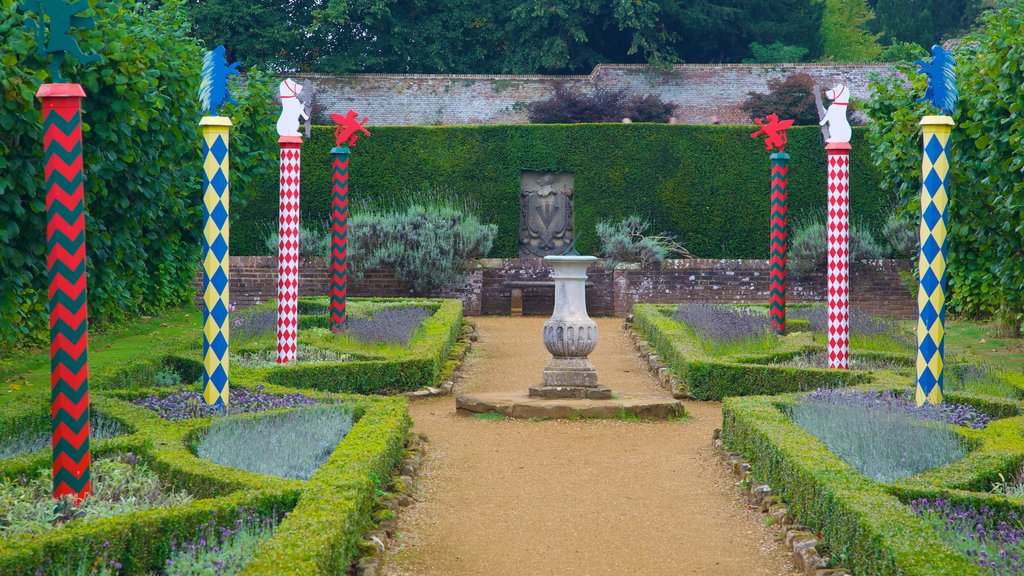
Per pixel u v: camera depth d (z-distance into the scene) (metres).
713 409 11.07
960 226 12.80
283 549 4.69
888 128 14.70
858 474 6.17
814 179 24.00
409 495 7.23
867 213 23.61
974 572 4.43
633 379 13.42
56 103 5.75
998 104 11.48
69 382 5.78
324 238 23.31
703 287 22.78
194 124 13.15
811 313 17.42
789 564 5.91
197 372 11.31
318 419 8.10
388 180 24.19
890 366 12.18
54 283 5.77
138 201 11.59
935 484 5.94
